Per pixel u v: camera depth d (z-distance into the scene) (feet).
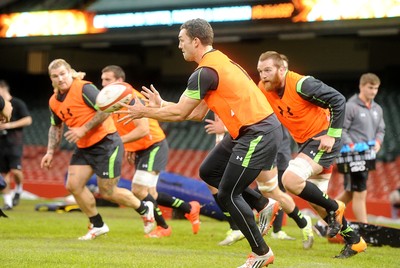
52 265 75.46
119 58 357.20
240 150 74.49
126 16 261.85
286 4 230.07
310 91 88.74
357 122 116.16
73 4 274.77
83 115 101.86
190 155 270.26
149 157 114.73
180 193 144.97
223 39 245.45
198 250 94.22
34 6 284.00
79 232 114.93
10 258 80.07
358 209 114.93
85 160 103.86
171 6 252.21
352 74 301.43
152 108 74.74
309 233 98.94
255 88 76.33
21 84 355.15
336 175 218.59
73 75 102.73
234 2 240.12
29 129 317.83
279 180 116.37
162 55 344.08
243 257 87.92
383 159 237.86
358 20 219.61
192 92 74.23
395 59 295.69
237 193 74.84
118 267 75.46
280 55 93.30
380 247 103.04
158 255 86.94
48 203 173.68
